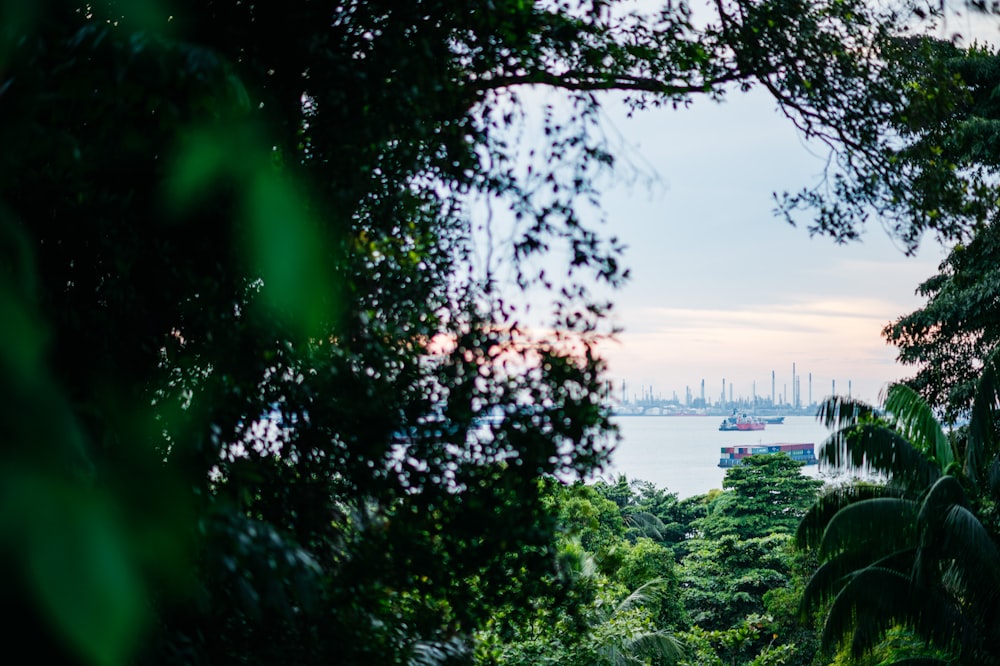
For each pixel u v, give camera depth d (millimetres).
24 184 2273
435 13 4434
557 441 4590
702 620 32594
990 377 13117
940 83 7121
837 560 13945
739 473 39969
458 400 4570
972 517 11852
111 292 2982
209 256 3184
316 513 4480
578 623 6543
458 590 4906
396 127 4047
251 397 4059
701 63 6676
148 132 1848
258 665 3381
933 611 12516
